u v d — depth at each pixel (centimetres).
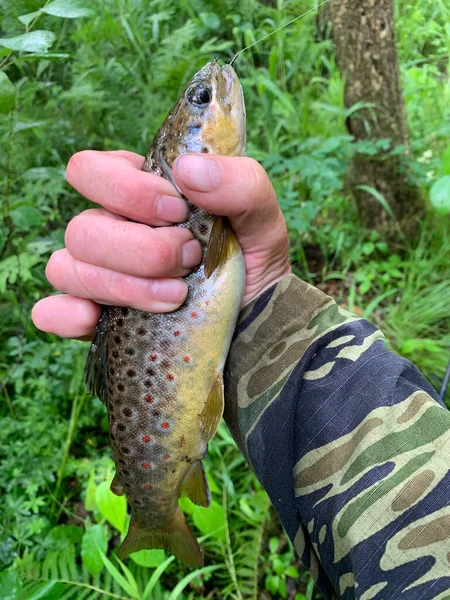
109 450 50
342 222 71
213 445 46
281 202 59
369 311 57
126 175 20
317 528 18
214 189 20
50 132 58
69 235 21
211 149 24
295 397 21
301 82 82
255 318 23
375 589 15
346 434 19
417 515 16
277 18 78
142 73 68
